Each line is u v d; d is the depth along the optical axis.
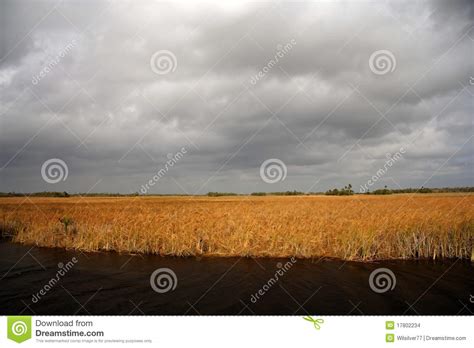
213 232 16.33
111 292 10.71
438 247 14.66
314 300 9.96
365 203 31.33
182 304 9.78
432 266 13.32
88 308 9.53
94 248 16.52
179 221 17.55
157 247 15.68
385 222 16.22
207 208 24.19
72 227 19.25
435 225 15.66
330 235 16.11
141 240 16.16
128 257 15.09
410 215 17.98
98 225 18.33
